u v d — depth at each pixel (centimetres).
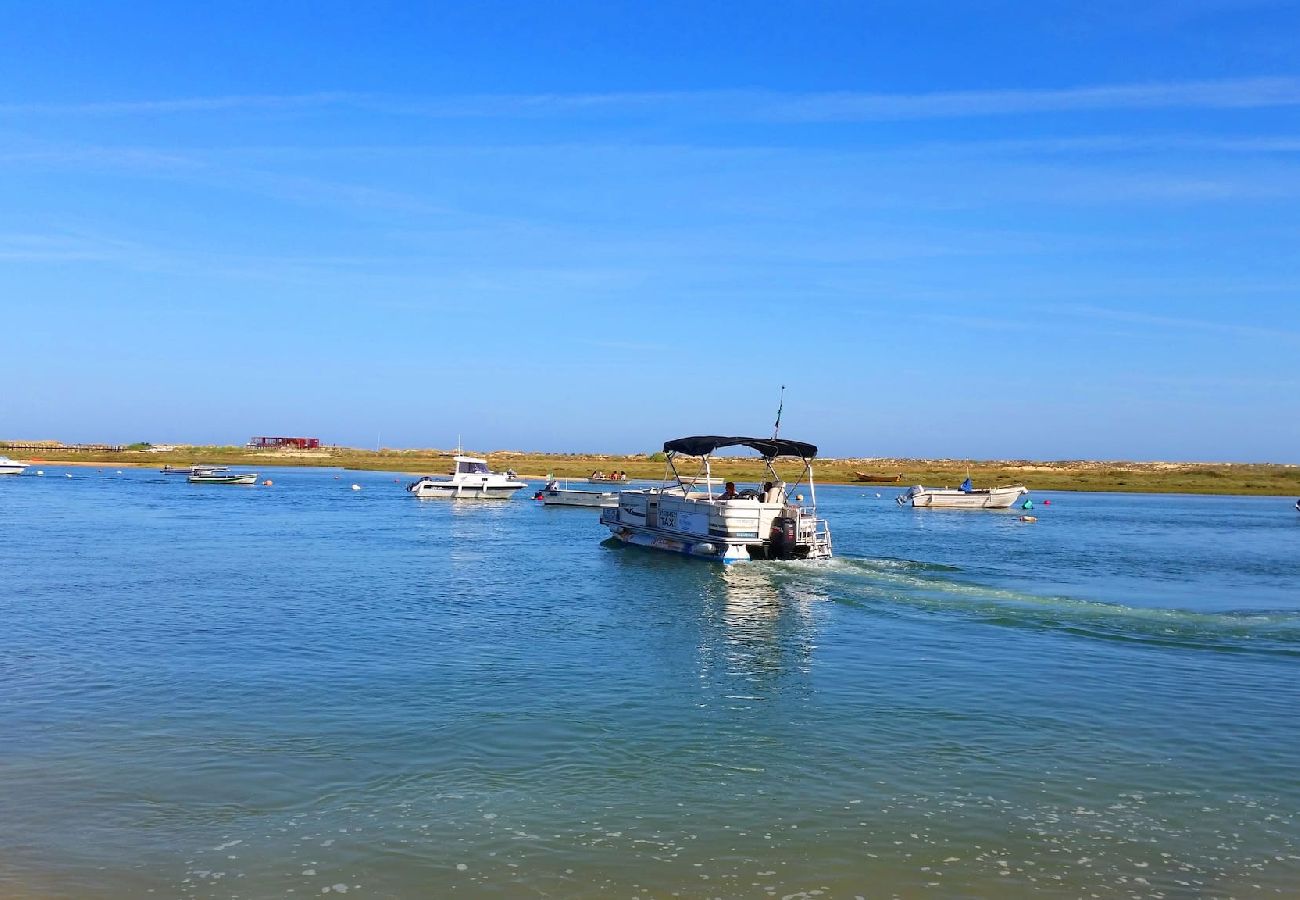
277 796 1315
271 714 1695
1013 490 9281
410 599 2997
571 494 8356
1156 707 1805
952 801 1316
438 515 7069
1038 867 1114
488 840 1177
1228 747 1567
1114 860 1136
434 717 1683
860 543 5128
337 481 13525
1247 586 3509
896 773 1425
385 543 4841
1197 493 14038
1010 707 1795
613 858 1128
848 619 2702
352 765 1438
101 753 1484
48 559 3972
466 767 1433
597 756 1489
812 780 1391
